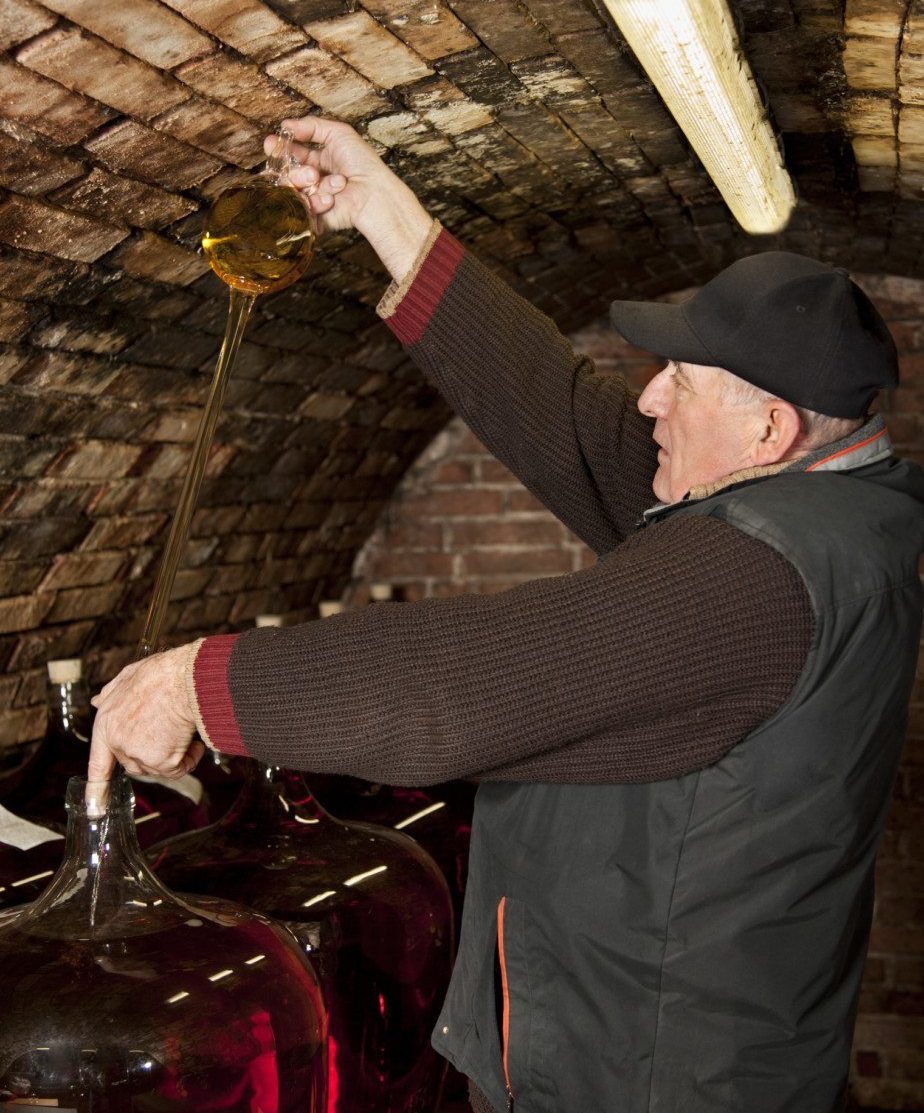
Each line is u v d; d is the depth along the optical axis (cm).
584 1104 112
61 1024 93
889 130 155
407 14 112
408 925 133
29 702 195
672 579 103
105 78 104
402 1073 135
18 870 135
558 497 152
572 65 133
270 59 113
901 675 109
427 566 326
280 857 133
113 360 160
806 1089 109
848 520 106
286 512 262
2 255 122
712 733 105
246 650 104
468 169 168
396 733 101
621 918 109
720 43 112
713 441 116
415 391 274
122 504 194
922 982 314
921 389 302
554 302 274
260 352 193
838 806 106
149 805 163
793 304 110
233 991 99
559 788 115
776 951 107
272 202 113
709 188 198
